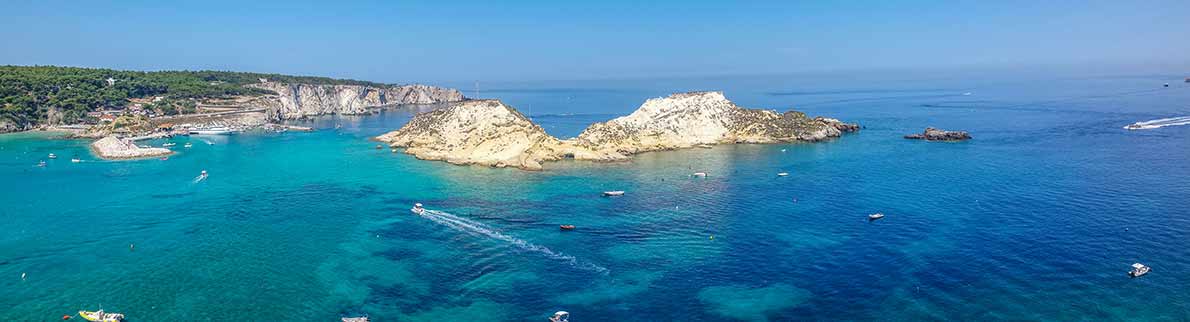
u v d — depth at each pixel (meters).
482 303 95.31
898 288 96.62
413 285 102.00
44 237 125.88
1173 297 91.31
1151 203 135.88
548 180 176.12
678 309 92.12
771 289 97.94
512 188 166.12
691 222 132.25
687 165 197.25
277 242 122.81
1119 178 161.38
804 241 118.50
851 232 123.00
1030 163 186.88
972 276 100.00
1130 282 96.31
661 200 151.25
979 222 126.62
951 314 88.19
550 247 118.06
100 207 149.12
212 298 97.56
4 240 124.00
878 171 181.75
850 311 90.12
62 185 174.62
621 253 114.44
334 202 153.00
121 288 101.00
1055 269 101.69
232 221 136.75
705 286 99.62
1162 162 181.88
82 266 110.12
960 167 184.38
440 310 93.38
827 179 172.00
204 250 118.25
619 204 147.88
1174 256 105.50
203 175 187.62
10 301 96.00
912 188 157.88
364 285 102.19
